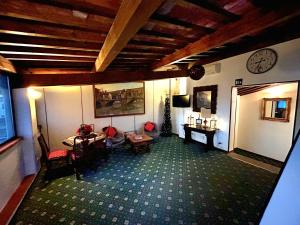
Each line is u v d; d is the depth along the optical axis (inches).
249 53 165.0
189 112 257.1
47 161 153.9
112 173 158.2
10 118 138.9
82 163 168.1
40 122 207.3
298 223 37.0
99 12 69.0
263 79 155.0
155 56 153.0
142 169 165.0
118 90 255.3
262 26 82.8
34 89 189.6
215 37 103.3
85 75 163.9
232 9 82.0
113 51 88.0
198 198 116.1
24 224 96.4
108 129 238.4
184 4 71.6
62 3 60.7
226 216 98.4
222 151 206.5
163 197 118.6
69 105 222.8
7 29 72.5
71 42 100.5
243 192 121.7
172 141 261.9
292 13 73.7
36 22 76.1
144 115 283.0
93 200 117.4
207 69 209.8
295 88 160.1
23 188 130.0
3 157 112.3
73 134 227.3
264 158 185.6
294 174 41.2
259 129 192.1
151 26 90.5
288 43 135.1
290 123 164.9
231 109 191.5
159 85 292.0
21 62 135.8
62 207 110.7
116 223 95.5
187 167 166.6
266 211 44.0
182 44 124.1
